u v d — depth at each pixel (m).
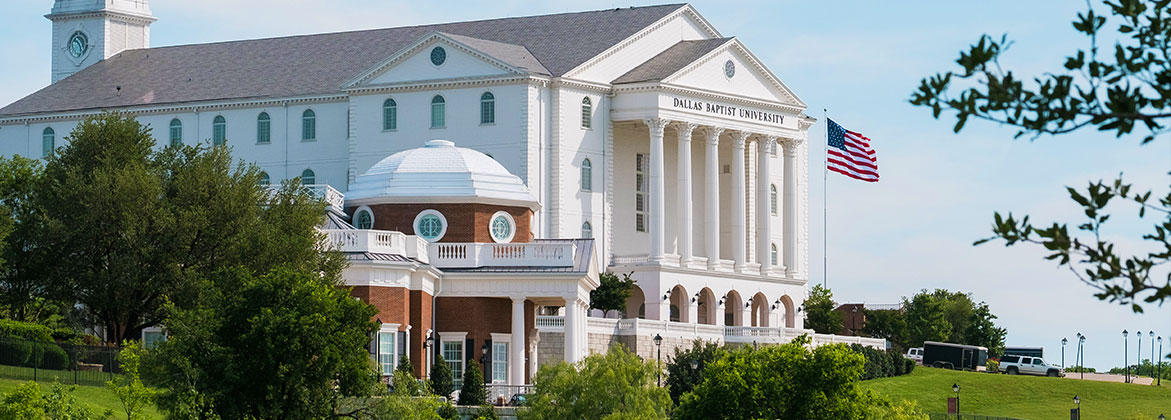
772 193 150.25
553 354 101.56
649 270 134.88
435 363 87.44
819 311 148.62
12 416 57.22
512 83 133.38
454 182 94.00
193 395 57.50
